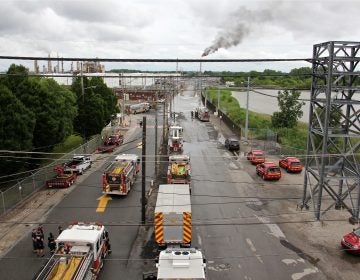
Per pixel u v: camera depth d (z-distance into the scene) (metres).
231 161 50.38
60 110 44.12
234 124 74.12
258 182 40.94
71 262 19.34
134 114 101.19
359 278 22.03
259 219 30.55
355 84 31.09
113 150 57.81
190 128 78.44
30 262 23.94
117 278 21.98
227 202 34.44
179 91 166.12
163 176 43.34
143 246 26.02
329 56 26.67
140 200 35.25
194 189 38.19
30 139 37.31
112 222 30.09
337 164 29.89
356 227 28.75
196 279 17.05
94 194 37.16
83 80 58.53
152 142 64.31
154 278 20.67
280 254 24.81
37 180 38.28
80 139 64.12
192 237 27.25
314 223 29.53
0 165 34.88
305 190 32.44
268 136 61.12
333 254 24.81
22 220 30.61
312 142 30.70
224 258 24.22
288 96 66.00
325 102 28.95
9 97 35.44
